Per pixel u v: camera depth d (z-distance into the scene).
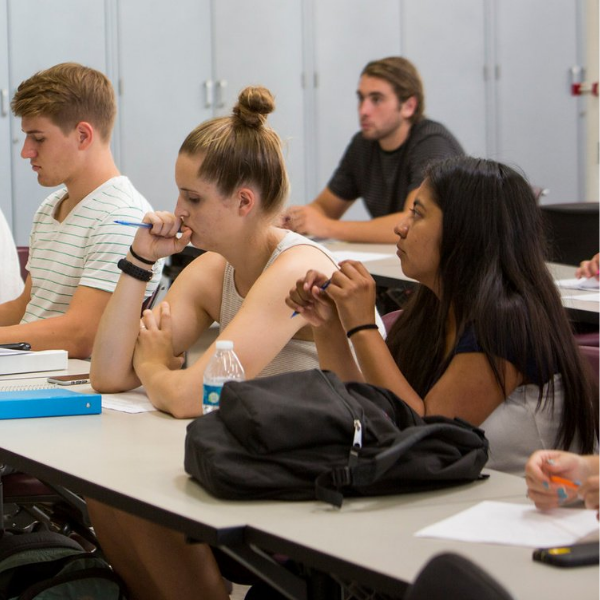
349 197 5.66
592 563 1.43
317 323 2.31
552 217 5.11
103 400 2.58
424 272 2.30
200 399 2.37
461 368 2.16
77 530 2.89
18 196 6.66
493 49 7.93
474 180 2.25
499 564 1.43
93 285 3.26
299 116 7.57
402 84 5.18
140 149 7.10
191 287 2.79
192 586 2.32
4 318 3.62
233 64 7.33
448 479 1.79
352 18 7.62
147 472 1.90
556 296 2.25
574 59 8.09
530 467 1.67
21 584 2.34
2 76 6.53
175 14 7.09
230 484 1.71
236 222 2.54
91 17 6.80
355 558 1.45
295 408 1.76
